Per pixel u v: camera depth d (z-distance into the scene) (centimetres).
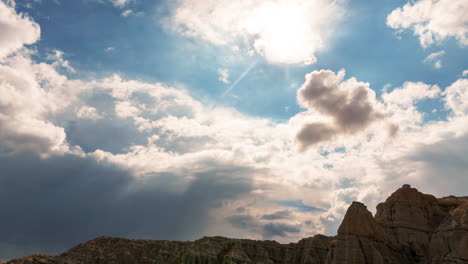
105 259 15000
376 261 12731
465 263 11581
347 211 14238
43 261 14025
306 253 17250
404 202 15325
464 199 15862
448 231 13038
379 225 14300
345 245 13425
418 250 13775
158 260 15200
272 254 18288
